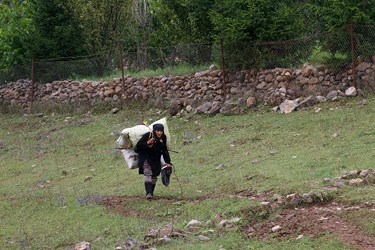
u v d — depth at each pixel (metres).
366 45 16.72
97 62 26.56
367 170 10.58
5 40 27.97
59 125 22.77
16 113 26.44
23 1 30.25
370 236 7.94
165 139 11.62
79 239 9.98
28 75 27.19
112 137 19.27
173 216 10.38
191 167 13.91
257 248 8.16
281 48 18.80
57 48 26.92
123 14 27.41
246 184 11.56
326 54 18.55
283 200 9.65
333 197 9.59
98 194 12.95
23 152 19.84
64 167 17.05
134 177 14.18
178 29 24.89
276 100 17.86
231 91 19.55
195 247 8.41
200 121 18.55
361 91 16.52
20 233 11.09
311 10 20.45
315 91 17.50
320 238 8.09
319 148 13.25
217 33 22.09
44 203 13.13
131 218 10.73
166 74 22.11
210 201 10.65
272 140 14.82
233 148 14.91
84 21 27.22
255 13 18.89
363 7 17.08
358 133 13.60
